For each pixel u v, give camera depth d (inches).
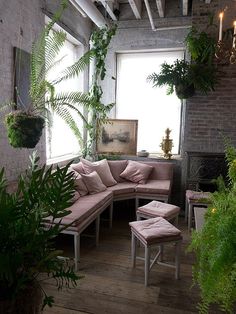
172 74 159.8
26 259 41.5
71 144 189.2
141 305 84.4
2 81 109.1
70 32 164.6
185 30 182.7
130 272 103.1
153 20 187.0
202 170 171.0
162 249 110.3
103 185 151.3
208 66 158.4
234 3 161.0
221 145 172.2
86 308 82.6
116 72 201.8
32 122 90.7
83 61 110.6
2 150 110.7
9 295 39.0
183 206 179.8
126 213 176.1
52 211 44.3
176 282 96.7
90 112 176.7
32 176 46.8
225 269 35.7
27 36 123.9
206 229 43.2
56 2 148.6
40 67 99.2
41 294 43.5
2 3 106.7
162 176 177.3
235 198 44.9
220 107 170.1
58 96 107.7
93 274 101.3
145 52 196.5
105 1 166.1
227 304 36.0
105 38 180.4
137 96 200.8
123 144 192.5
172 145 190.1
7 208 40.2
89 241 130.3
